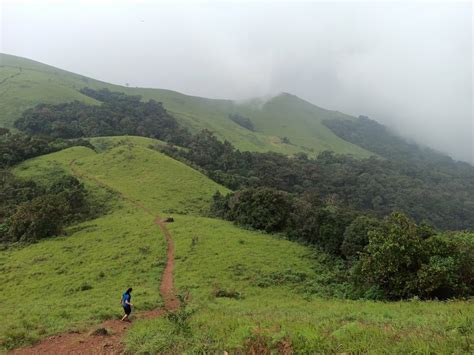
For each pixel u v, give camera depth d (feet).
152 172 255.29
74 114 421.59
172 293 85.61
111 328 51.67
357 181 449.48
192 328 42.50
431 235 83.20
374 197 422.00
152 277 99.81
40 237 147.84
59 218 156.56
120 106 496.64
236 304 71.87
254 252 125.39
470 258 70.33
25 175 229.66
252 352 29.27
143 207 196.13
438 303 57.82
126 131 411.75
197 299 78.07
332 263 127.65
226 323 42.91
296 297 88.89
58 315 60.34
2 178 211.20
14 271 112.78
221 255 119.75
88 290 91.35
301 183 405.18
